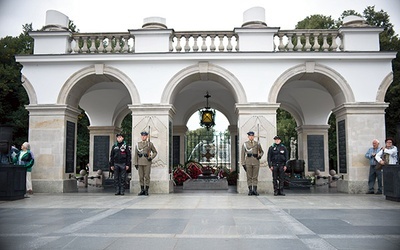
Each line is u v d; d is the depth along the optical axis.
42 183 16.30
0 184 12.70
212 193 15.93
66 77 16.88
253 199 13.12
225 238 6.45
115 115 24.53
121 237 6.52
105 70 16.78
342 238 6.44
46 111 16.69
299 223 7.93
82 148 38.91
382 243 6.06
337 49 17.11
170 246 5.86
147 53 16.42
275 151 14.86
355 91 16.41
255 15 16.81
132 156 16.28
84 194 15.36
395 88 26.39
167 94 16.53
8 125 14.21
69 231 7.06
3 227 7.48
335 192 16.56
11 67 31.77
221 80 17.33
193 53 16.38
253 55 16.33
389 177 12.61
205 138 26.92
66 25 17.77
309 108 23.11
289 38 16.95
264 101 16.39
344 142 16.62
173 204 11.51
